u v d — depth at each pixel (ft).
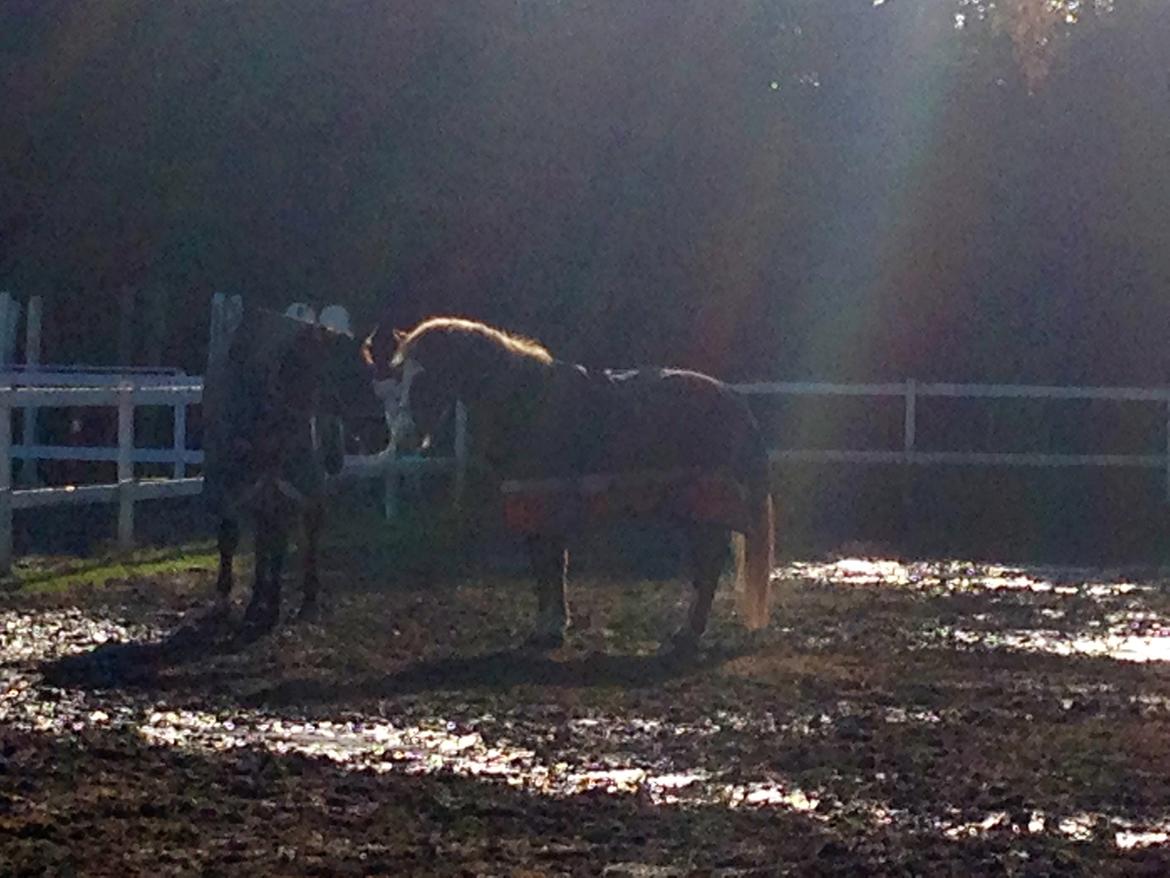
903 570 55.21
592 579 50.34
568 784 25.62
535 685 33.27
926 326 93.56
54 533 58.65
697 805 24.36
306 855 21.29
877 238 93.71
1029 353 92.89
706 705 31.60
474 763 26.91
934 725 30.25
